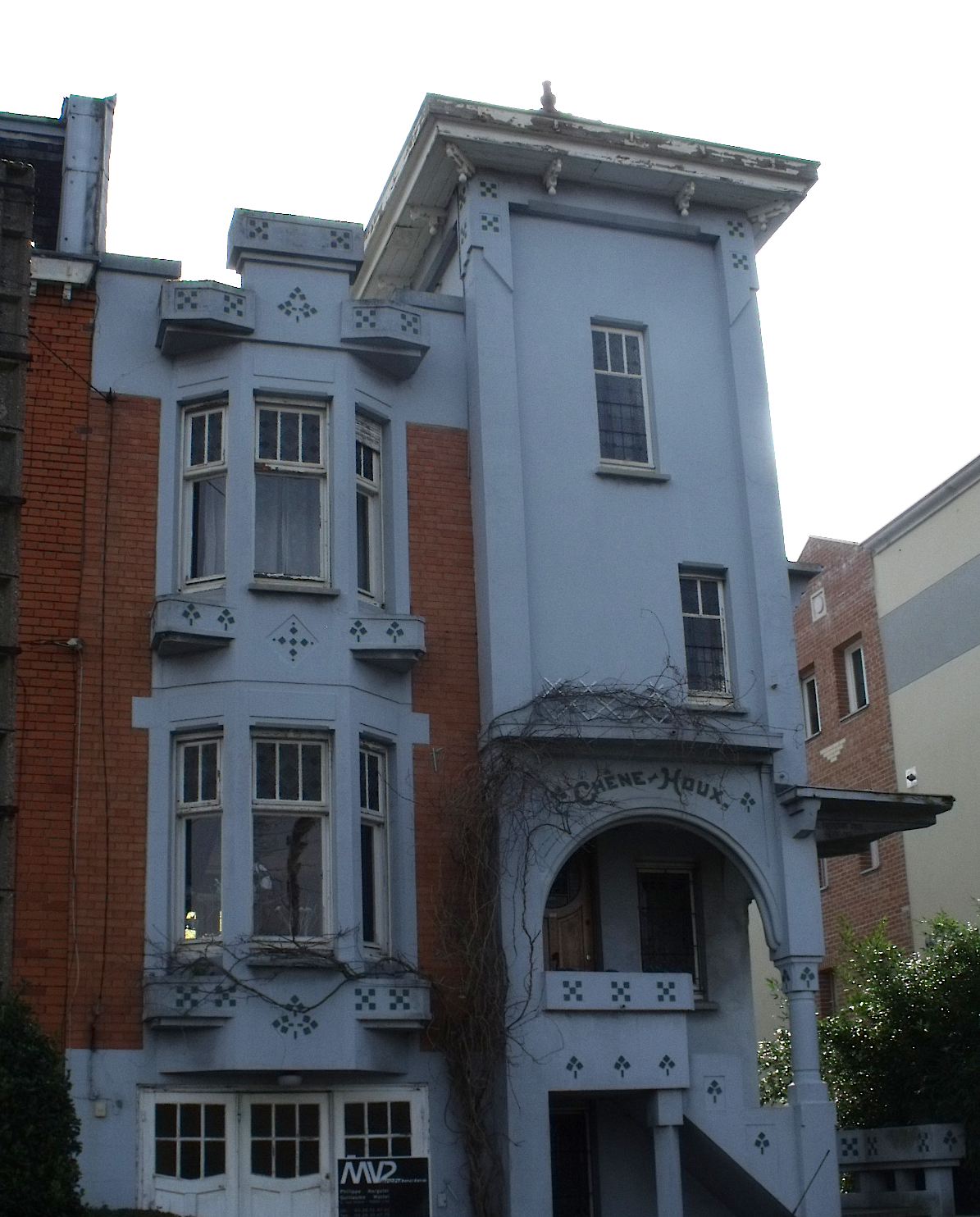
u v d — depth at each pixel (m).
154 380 17.38
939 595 25.80
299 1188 15.41
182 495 17.14
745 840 17.48
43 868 15.45
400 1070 15.92
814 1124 16.62
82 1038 15.06
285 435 17.42
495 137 18.67
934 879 24.97
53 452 16.78
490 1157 15.72
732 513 18.97
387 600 17.47
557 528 18.11
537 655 17.55
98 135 18.55
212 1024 15.16
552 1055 15.94
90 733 15.99
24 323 15.88
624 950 18.05
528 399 18.53
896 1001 20.06
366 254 21.09
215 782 16.12
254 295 17.48
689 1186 17.56
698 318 19.69
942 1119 18.88
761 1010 29.17
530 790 16.72
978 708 24.42
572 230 19.45
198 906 15.85
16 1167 12.53
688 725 17.27
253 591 16.55
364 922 16.31
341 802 16.09
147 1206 14.84
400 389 18.27
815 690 29.83
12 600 14.68
